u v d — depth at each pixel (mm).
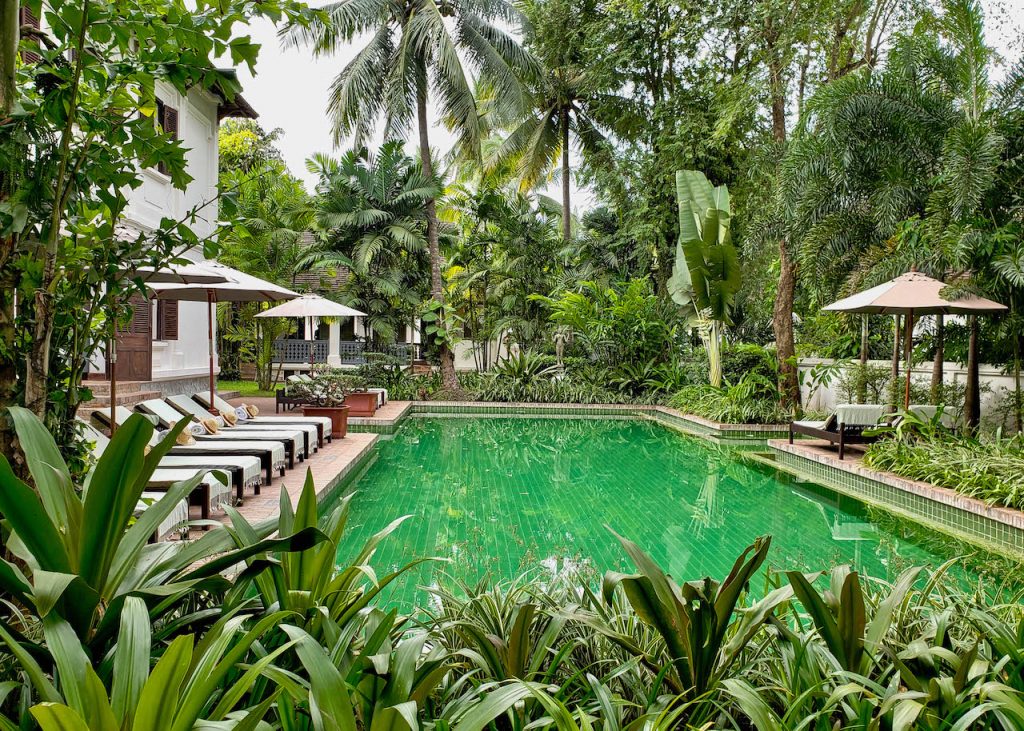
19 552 1795
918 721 1851
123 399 9016
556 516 6898
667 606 2057
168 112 11750
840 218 9930
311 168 20562
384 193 20234
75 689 1381
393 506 7266
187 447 7199
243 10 2393
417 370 21859
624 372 17844
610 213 21219
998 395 9516
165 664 1245
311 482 2209
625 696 2311
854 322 12258
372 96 17203
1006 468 6457
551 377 18781
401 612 3982
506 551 5547
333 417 11133
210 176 13898
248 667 1718
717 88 14953
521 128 21781
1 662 1907
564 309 17984
